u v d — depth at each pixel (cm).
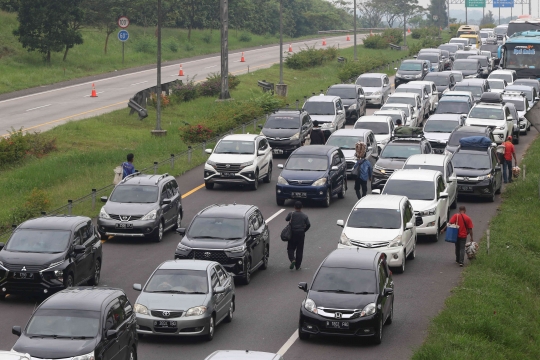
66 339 1908
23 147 5184
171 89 7725
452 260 3294
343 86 7006
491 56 11012
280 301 2744
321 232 3725
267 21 17938
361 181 4231
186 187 4662
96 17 10875
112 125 6400
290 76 10050
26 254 2719
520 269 3234
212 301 2338
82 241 2844
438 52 10050
